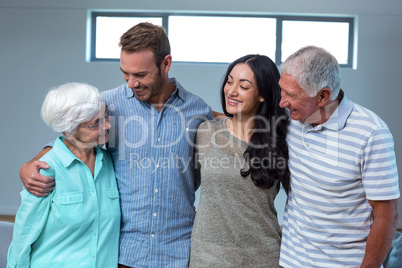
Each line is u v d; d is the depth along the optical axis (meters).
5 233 2.08
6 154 5.91
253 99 1.71
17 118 5.88
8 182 5.90
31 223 1.59
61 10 5.77
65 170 1.64
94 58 5.96
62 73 5.83
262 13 5.73
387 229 1.51
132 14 5.87
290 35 5.84
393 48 5.67
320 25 5.83
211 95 5.79
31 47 5.82
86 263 1.65
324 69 1.50
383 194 1.50
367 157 1.51
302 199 1.67
